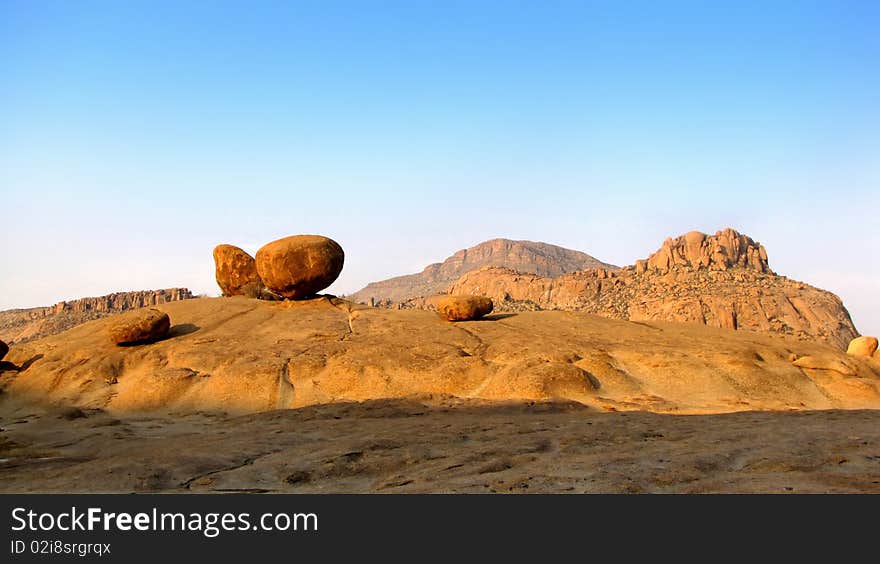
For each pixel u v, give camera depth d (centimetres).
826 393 3675
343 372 3759
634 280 17188
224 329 4750
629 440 2098
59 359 4250
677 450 1844
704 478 1502
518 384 3497
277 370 3784
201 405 3562
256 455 2034
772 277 15312
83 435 2838
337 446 2053
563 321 5141
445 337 4453
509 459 1811
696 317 13350
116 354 4225
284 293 5450
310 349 4131
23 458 2234
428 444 2073
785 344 4556
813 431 2139
